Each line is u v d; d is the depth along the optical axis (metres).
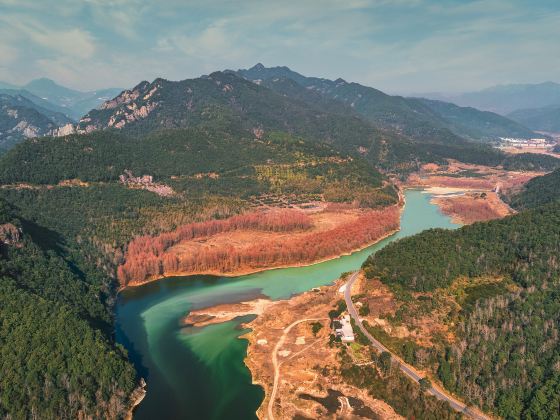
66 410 177.88
